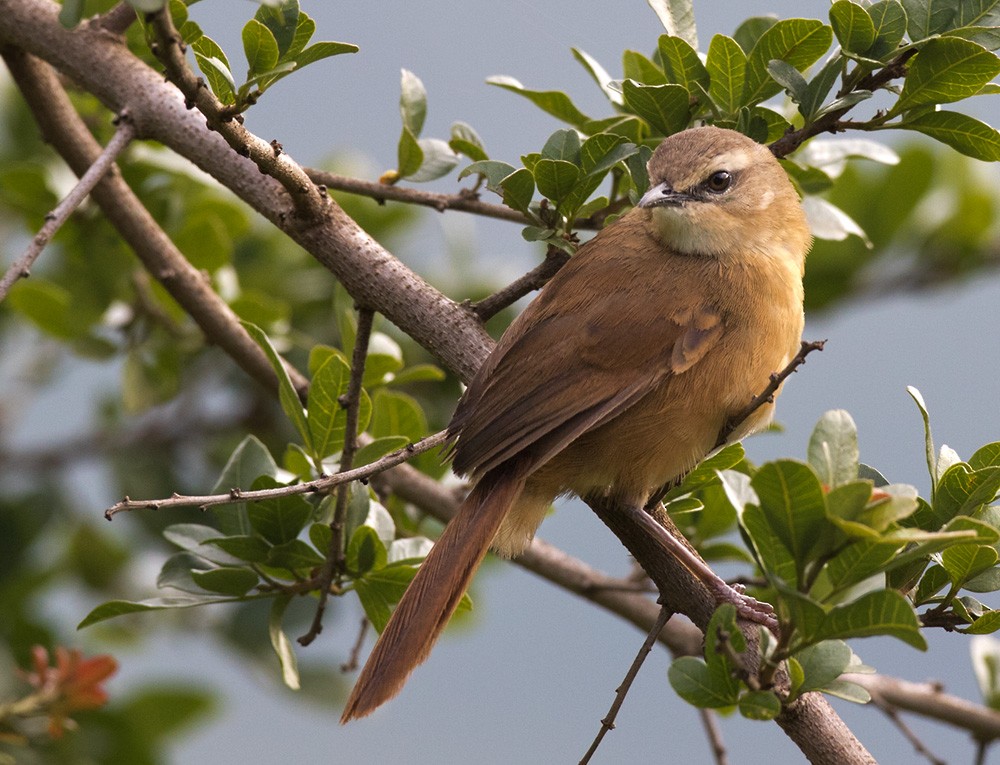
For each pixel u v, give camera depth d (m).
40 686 8.27
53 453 12.59
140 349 12.07
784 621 6.45
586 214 9.65
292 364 12.75
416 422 10.34
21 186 11.52
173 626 12.67
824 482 6.50
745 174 8.95
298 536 8.52
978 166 14.18
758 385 8.65
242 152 7.62
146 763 11.35
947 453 7.59
